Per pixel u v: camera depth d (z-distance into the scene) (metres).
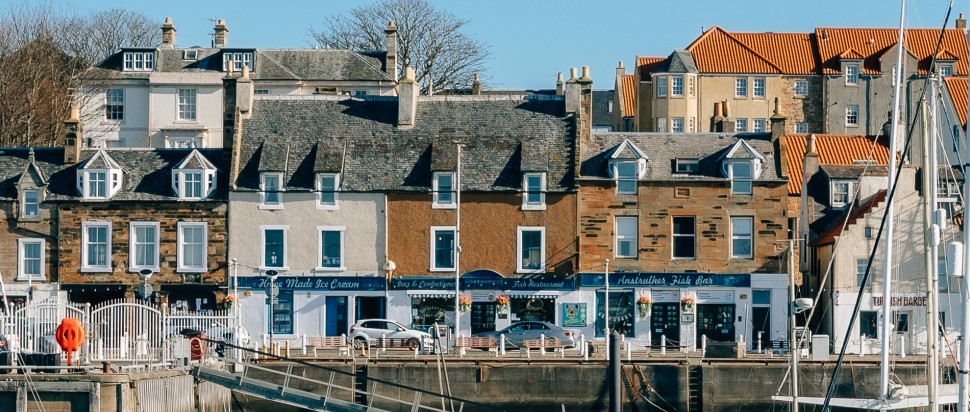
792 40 122.44
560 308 73.31
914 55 118.81
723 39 121.44
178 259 73.75
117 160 75.56
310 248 73.75
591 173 74.00
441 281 73.38
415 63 113.94
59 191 74.38
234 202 73.88
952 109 98.00
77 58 103.19
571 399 61.34
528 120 75.69
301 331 73.56
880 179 79.81
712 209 73.50
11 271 73.81
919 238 70.88
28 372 50.38
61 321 55.69
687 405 61.09
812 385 60.91
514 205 73.56
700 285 73.19
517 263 73.50
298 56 104.19
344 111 76.69
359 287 73.50
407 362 61.22
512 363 61.44
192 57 102.06
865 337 70.06
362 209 73.94
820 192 81.06
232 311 70.38
